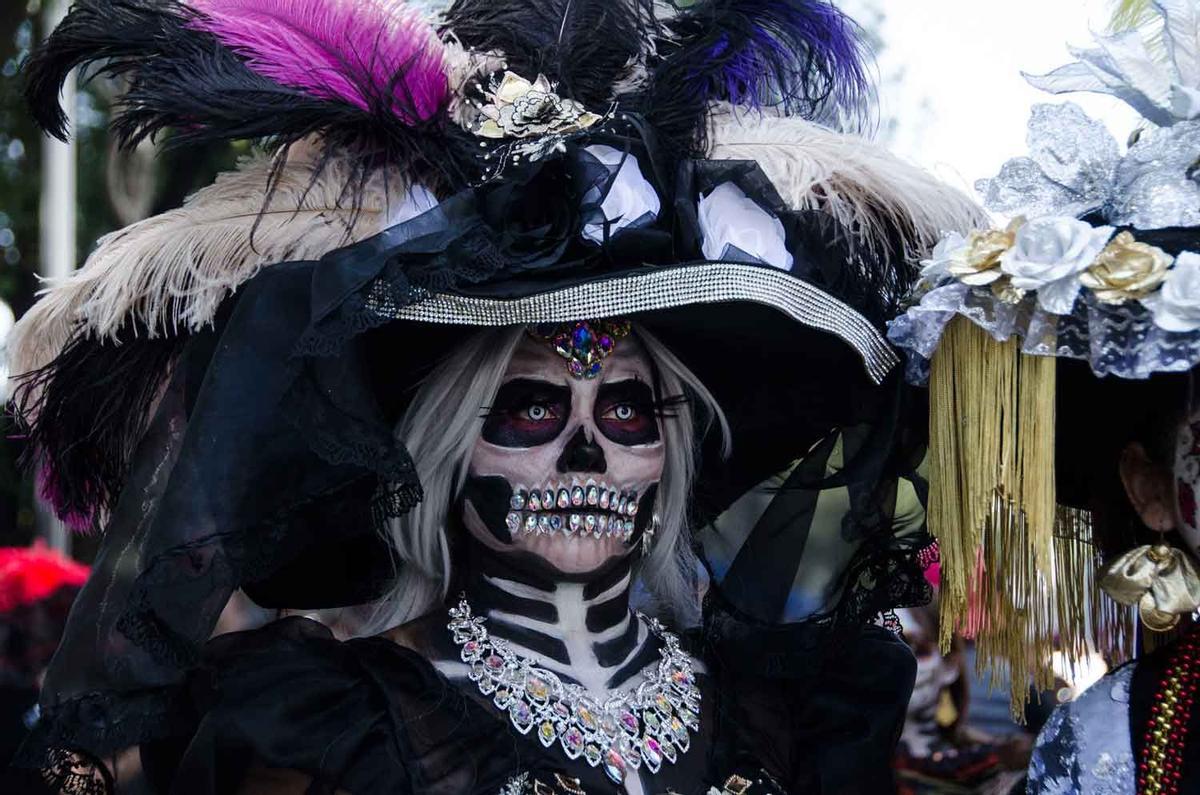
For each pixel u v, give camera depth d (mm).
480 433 1783
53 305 1763
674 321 1867
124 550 1632
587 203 1680
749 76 1925
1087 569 1857
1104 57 1671
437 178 1747
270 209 1731
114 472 1811
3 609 3314
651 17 1889
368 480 1691
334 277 1533
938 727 3111
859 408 1917
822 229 1847
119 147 1717
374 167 1737
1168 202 1553
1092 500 1810
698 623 2033
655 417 1844
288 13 1735
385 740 1645
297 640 1727
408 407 1832
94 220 8594
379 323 1557
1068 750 1675
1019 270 1556
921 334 1673
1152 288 1497
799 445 2031
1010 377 1660
